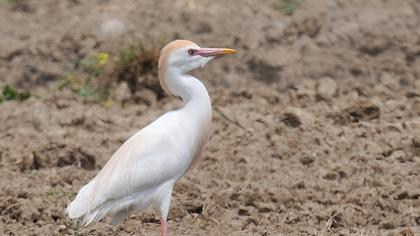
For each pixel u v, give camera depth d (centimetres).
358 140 1495
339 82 1877
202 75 1897
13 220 1217
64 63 1961
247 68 1922
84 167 1429
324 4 2167
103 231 1159
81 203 1019
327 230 1162
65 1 2258
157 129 1052
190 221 1205
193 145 1069
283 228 1166
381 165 1376
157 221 1209
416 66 1938
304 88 1794
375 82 1881
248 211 1226
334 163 1402
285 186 1318
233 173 1382
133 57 1794
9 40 2039
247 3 2216
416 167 1376
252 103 1714
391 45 1992
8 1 2255
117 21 2095
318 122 1573
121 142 1525
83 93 1797
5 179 1374
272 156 1455
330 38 2000
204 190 1299
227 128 1577
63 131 1568
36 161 1432
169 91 1079
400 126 1526
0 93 1823
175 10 2164
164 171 1043
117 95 1755
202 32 2059
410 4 2164
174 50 1069
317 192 1288
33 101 1748
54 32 2075
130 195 1036
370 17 2078
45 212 1217
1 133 1598
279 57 1933
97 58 1866
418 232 1135
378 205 1231
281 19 2128
